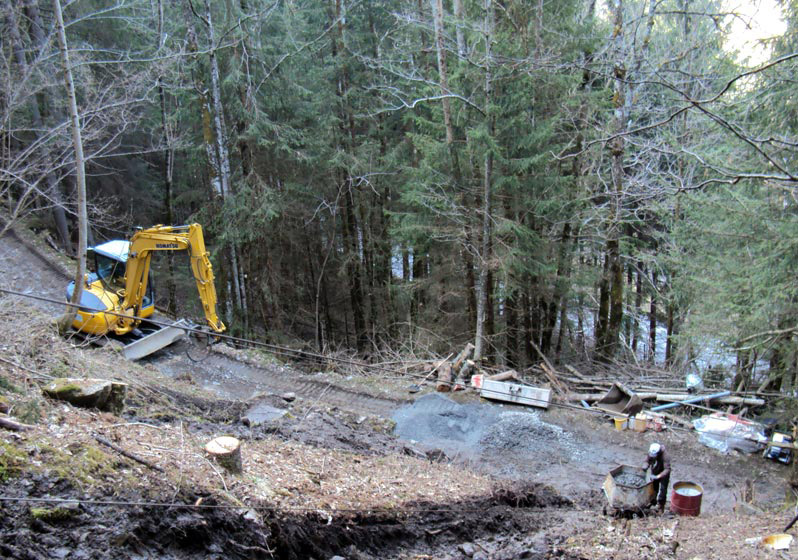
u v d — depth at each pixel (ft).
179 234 45.06
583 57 45.78
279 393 43.21
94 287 45.29
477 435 38.14
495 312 64.44
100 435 18.29
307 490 21.08
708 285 37.42
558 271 54.24
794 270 29.04
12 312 34.47
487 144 43.86
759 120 30.81
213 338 51.03
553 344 67.21
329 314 80.69
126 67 61.98
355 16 65.92
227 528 16.20
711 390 41.98
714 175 37.14
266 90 60.13
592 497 30.35
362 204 68.28
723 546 19.65
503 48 43.11
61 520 13.64
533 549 20.97
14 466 14.46
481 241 49.83
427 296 64.69
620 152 48.60
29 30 58.13
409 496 23.82
